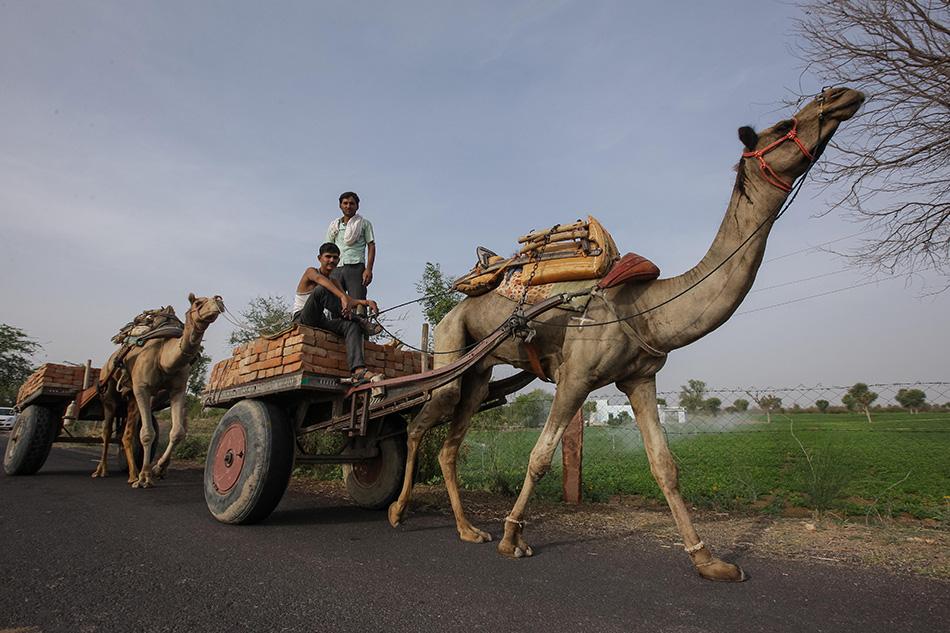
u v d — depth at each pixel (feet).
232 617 10.23
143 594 11.35
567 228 16.70
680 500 14.51
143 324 29.86
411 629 9.87
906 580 13.43
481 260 18.80
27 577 12.28
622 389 16.19
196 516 19.89
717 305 14.11
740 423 46.62
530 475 15.69
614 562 14.99
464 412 19.22
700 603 11.66
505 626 10.11
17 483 28.58
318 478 34.71
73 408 33.47
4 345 146.72
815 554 16.01
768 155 13.66
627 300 15.37
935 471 40.96
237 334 64.28
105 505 21.77
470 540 17.15
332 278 22.94
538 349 16.89
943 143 22.40
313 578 12.71
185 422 29.96
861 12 22.68
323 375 19.33
